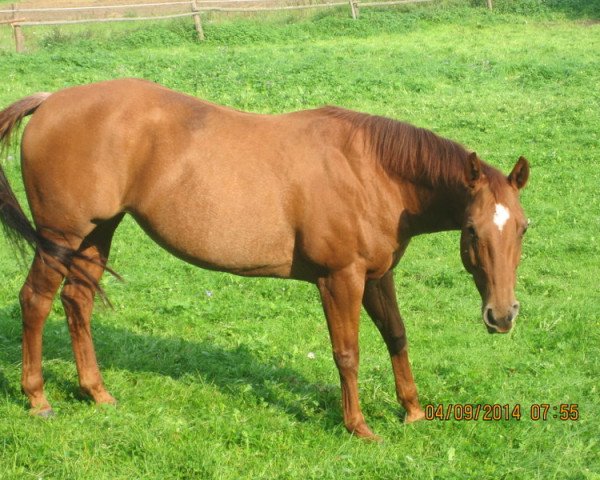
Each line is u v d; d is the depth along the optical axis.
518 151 12.31
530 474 4.65
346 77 16.34
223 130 5.00
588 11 24.61
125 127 4.95
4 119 5.22
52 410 5.21
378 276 5.05
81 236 5.11
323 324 7.21
